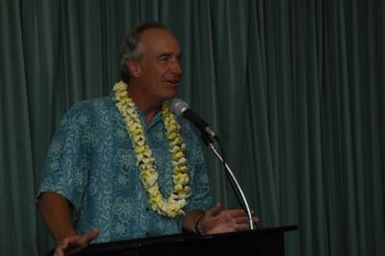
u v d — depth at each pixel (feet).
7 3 12.39
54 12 12.72
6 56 12.30
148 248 7.01
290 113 15.03
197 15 14.23
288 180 14.93
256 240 7.76
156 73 10.27
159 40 10.33
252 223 9.18
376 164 15.88
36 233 12.24
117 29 13.44
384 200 15.96
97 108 10.25
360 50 15.96
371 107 15.90
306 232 14.97
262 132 14.48
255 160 14.51
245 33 14.35
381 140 15.94
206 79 14.06
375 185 15.87
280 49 15.03
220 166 13.88
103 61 13.34
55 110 12.76
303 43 15.33
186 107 9.56
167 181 10.41
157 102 10.50
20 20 12.45
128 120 10.31
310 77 15.30
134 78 10.53
